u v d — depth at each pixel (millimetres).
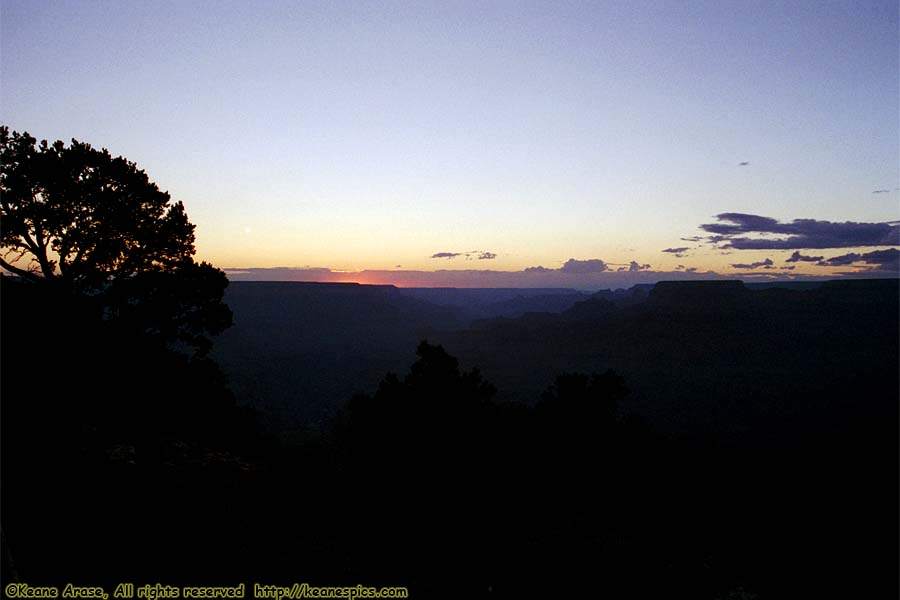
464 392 13219
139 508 9852
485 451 12438
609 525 11562
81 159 20438
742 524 12172
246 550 9203
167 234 22078
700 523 12219
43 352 13016
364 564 9461
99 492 10086
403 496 11719
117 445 12891
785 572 10086
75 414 13070
